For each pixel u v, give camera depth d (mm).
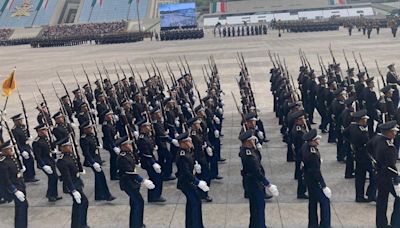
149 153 16391
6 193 16094
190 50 71875
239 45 75188
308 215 14023
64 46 104250
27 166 19531
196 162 15102
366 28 81375
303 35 87812
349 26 80438
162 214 15633
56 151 17812
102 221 15438
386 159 12922
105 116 19188
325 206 13258
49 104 37125
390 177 12961
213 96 23031
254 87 37781
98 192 17078
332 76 25219
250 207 13383
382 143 13086
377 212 13320
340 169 18734
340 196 16047
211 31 113688
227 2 139375
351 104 18438
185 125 17469
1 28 138875
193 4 102312
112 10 141000
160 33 99750
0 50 103312
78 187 14398
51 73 56406
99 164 17141
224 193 17062
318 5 131750
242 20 125688
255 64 50906
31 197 18000
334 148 21422
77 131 26438
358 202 15422
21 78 53781
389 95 20578
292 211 15141
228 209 15648
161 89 28281
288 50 61812
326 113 23531
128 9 140750
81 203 14445
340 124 19281
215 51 67562
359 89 22938
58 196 17953
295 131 16734
